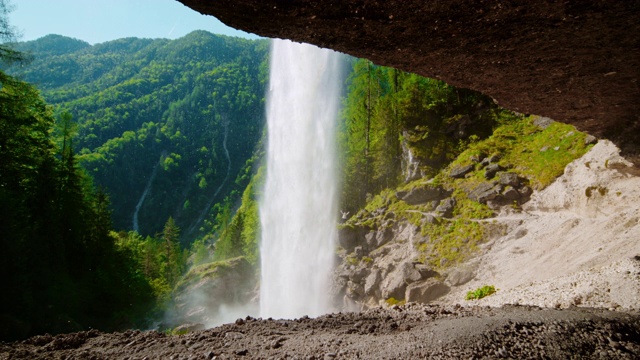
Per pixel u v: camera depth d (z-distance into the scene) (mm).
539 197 27641
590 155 24734
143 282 47531
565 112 11211
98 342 8742
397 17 5996
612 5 5910
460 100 44031
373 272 31172
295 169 54125
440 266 27453
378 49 7031
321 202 49438
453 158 37594
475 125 40031
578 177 24672
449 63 7762
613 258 16172
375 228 36031
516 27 6480
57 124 43469
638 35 6781
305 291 39562
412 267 27797
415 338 7461
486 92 9555
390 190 41281
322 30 6234
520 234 25719
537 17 6199
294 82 57844
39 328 27484
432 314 10414
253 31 6199
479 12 5996
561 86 9195
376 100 54656
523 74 8438
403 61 7605
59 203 39125
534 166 30500
